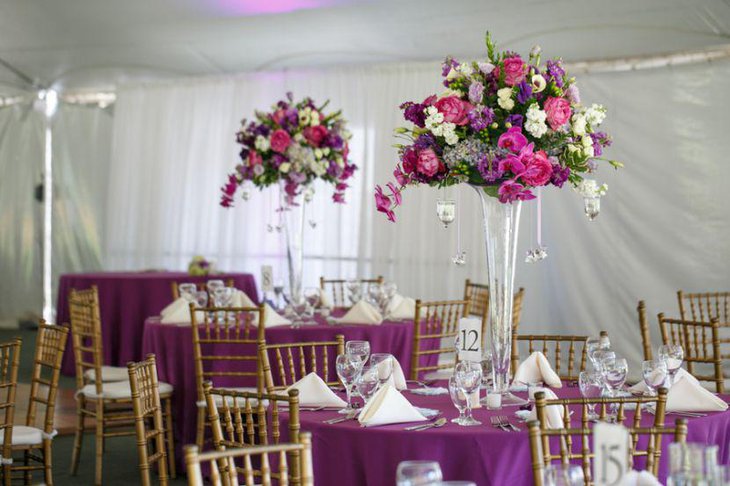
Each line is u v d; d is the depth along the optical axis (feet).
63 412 23.39
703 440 10.74
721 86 26.94
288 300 21.84
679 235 27.40
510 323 12.08
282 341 18.08
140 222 35.94
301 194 20.42
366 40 29.25
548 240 28.91
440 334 19.21
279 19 27.96
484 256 29.81
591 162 12.42
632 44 26.89
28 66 35.55
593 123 12.16
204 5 27.27
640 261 27.89
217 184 34.73
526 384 13.05
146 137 35.96
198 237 34.91
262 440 10.80
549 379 13.00
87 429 21.20
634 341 28.02
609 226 28.22
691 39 26.12
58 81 37.22
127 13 28.58
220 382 17.76
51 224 39.63
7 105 39.73
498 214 12.03
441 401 12.22
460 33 27.68
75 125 39.14
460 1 25.20
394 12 26.55
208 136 34.83
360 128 31.86
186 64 33.58
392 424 10.52
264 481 8.14
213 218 34.83
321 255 32.53
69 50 33.09
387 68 31.45
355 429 10.26
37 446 15.24
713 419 10.93
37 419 22.49
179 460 18.13
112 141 36.70
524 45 27.71
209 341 17.17
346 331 18.45
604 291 28.32
